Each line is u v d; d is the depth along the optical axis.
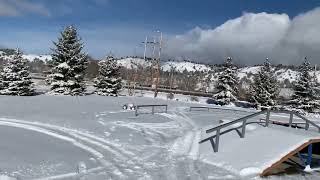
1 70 47.97
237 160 13.47
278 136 14.45
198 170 12.65
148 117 26.34
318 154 16.72
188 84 120.56
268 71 59.06
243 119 15.35
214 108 42.34
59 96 42.16
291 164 14.51
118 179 10.82
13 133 16.77
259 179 11.99
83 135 17.58
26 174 10.38
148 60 84.12
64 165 11.79
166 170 12.39
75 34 48.09
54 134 17.25
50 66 48.84
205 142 16.41
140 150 15.33
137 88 76.50
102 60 55.56
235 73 61.44
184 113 32.38
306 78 57.34
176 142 17.33
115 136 17.83
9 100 33.34
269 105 57.06
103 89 54.06
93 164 12.36
